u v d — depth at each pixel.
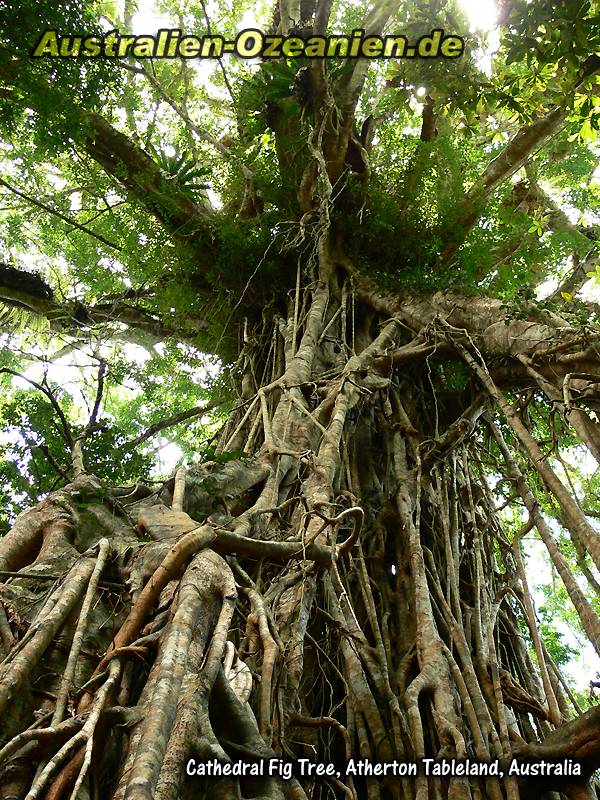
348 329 8.64
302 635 4.10
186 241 9.74
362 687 4.54
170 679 2.66
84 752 2.34
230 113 13.09
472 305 7.30
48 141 7.99
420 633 4.88
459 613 5.23
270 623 3.60
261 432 6.96
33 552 4.29
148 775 2.22
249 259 9.51
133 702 2.85
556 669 5.35
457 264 9.16
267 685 3.26
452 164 9.34
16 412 8.38
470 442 7.72
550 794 4.15
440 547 6.29
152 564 3.67
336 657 4.98
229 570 3.39
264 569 4.69
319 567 4.21
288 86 8.84
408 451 7.15
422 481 6.60
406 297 8.28
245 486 5.54
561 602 12.13
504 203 11.19
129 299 11.84
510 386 6.86
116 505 4.66
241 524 4.64
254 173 10.12
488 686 4.84
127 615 3.46
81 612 3.22
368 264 9.26
